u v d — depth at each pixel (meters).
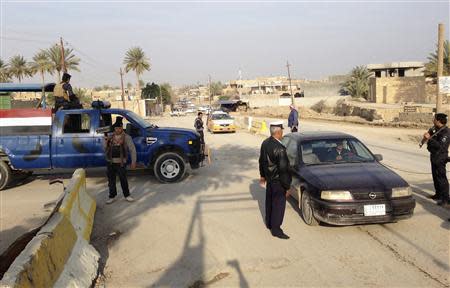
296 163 7.71
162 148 10.99
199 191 9.87
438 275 4.92
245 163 14.01
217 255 5.86
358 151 7.83
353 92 70.75
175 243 6.42
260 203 8.59
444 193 7.82
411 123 29.86
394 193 6.33
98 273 5.38
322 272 5.15
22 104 14.06
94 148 10.66
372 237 6.28
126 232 7.05
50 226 4.79
